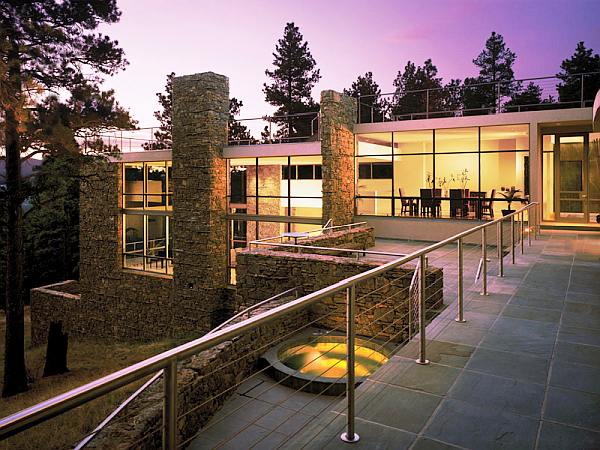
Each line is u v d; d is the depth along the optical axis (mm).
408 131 16453
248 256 11422
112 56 15156
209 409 6473
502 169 18391
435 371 3361
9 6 13438
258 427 6094
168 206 22109
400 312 9008
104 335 20859
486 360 3574
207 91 16984
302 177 21859
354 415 2643
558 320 4637
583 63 32156
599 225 14016
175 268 18109
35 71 13883
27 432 7707
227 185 17969
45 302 22906
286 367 7648
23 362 13648
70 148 14234
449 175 19453
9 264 13812
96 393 1163
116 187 20719
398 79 40375
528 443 2389
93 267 21469
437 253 13273
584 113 13367
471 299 5535
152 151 19531
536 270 7449
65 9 14539
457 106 35469
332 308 9992
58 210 28453
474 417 2674
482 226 5438
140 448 4801
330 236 12828
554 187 15578
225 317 17516
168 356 1396
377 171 21078
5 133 12688
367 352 8719
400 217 16672
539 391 3016
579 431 2504
